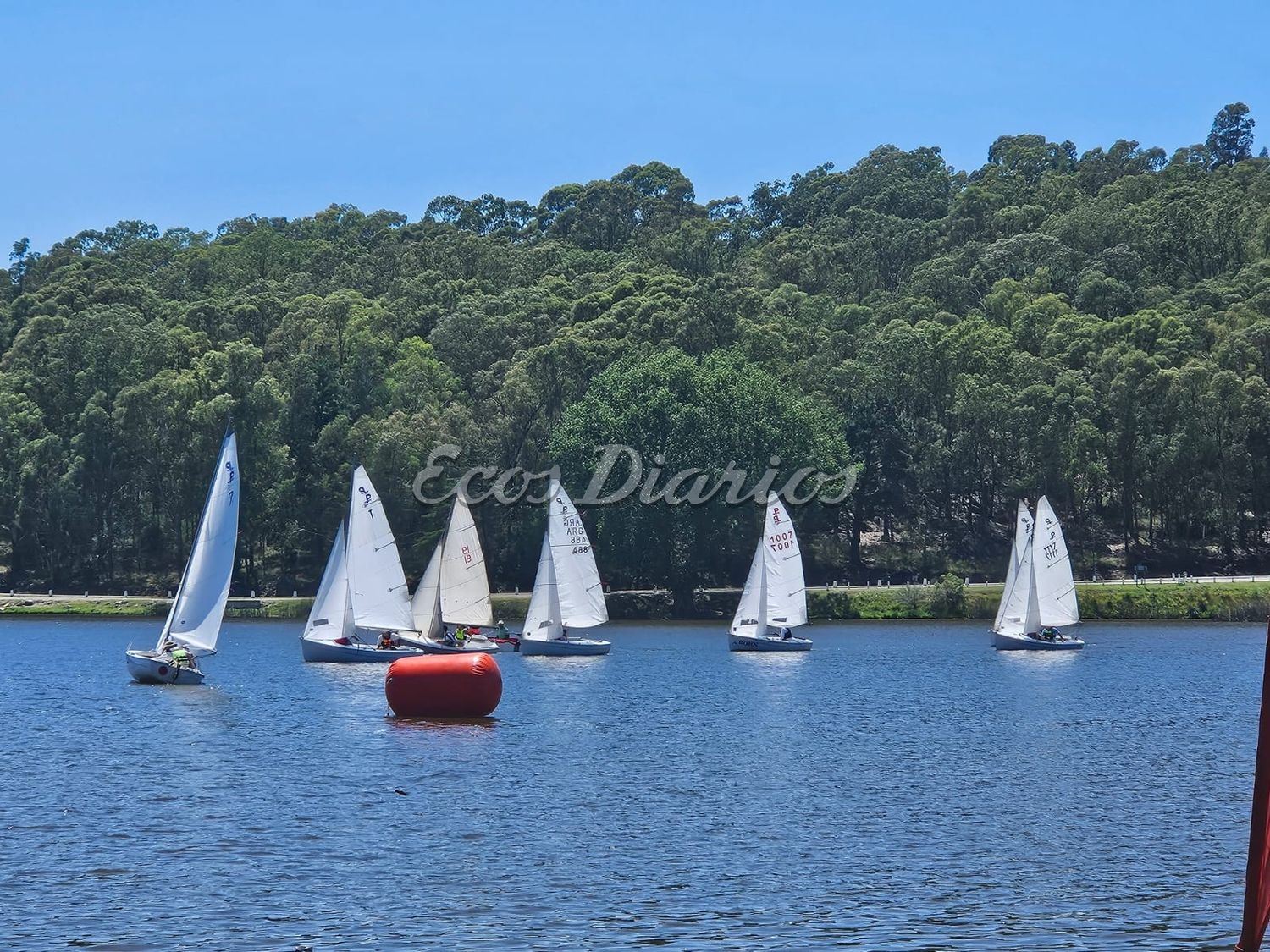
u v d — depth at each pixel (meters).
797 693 84.00
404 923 34.69
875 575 163.25
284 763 56.62
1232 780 53.28
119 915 35.25
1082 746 62.09
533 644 107.62
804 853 41.50
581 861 40.56
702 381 149.75
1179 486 162.50
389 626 101.25
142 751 59.84
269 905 36.09
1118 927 34.56
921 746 62.44
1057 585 115.19
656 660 105.62
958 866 40.12
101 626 144.62
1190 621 144.62
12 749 60.69
